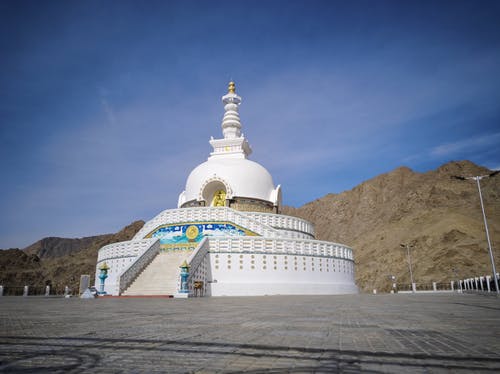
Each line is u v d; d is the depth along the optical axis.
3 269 119.62
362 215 179.50
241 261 45.53
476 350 6.66
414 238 114.25
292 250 47.94
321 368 5.31
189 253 45.97
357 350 6.61
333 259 51.62
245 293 44.09
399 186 178.62
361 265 122.62
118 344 7.16
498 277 38.00
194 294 38.38
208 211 51.00
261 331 9.12
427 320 12.07
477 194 130.38
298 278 47.44
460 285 64.69
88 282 51.38
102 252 55.44
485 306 20.19
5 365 5.44
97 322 11.32
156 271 42.84
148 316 13.55
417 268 99.38
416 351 6.54
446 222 112.25
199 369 5.26
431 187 148.12
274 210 60.72
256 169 61.69
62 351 6.48
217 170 59.69
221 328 9.73
